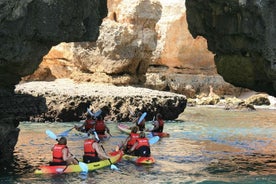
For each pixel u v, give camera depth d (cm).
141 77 3862
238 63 1388
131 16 3825
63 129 2295
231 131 2409
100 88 3052
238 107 3669
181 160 1583
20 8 1076
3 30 1075
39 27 1153
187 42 4419
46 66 4069
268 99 4134
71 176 1320
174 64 4488
